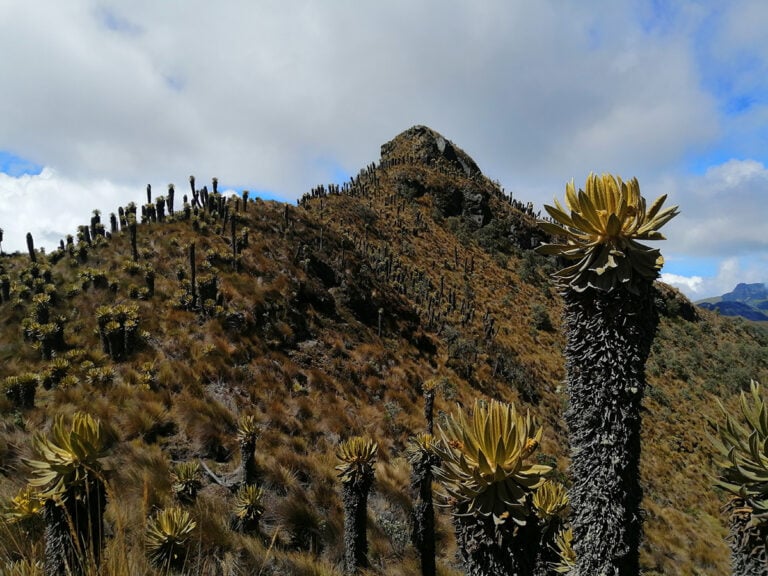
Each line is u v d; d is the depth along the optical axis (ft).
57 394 25.62
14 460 16.94
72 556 6.10
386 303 67.10
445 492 5.64
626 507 5.05
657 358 108.88
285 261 55.57
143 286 40.98
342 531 20.65
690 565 31.76
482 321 97.71
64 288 39.88
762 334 167.84
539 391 73.72
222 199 60.80
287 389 35.88
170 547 12.13
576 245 5.55
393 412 39.55
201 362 33.40
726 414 5.80
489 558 5.19
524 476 5.28
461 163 223.10
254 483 21.50
